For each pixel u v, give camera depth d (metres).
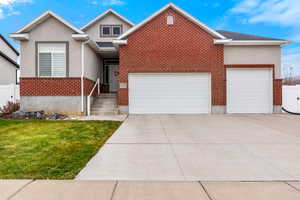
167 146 5.82
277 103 12.51
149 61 12.34
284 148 5.60
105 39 18.17
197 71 12.33
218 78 12.38
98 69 15.70
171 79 12.40
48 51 11.87
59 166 4.30
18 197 3.08
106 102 13.46
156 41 12.33
